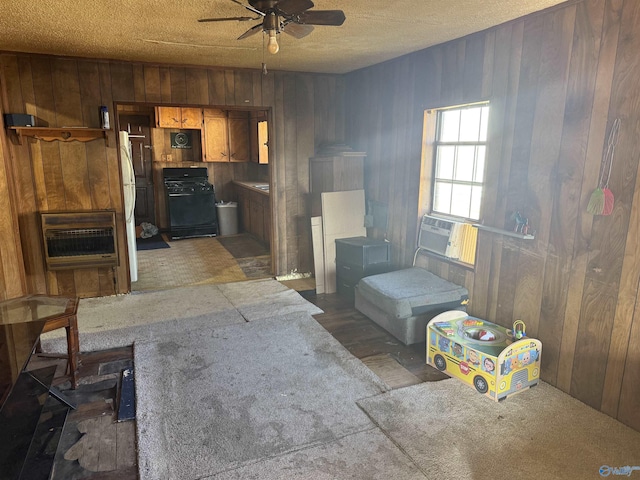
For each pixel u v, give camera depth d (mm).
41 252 4438
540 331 3041
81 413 2672
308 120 5293
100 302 4500
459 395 2865
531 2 2697
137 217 8148
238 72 4883
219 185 8461
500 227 3316
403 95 4316
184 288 4988
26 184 4312
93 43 3752
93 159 4508
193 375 3084
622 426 2553
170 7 2801
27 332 2494
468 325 3277
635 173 2406
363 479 2143
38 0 2645
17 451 1970
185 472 2189
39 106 4246
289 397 2834
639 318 2441
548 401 2805
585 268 2709
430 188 4203
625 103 2426
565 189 2803
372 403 2766
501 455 2314
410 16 2988
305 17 2389
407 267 4477
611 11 2455
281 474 2178
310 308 4363
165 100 4652
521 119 3076
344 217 4973
